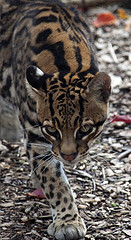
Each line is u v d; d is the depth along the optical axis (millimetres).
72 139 8531
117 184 11477
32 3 11188
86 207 10656
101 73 8375
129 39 19625
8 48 11297
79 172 12023
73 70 8930
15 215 10508
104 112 8719
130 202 10766
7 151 13195
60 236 9422
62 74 8797
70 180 11727
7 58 11305
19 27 10805
